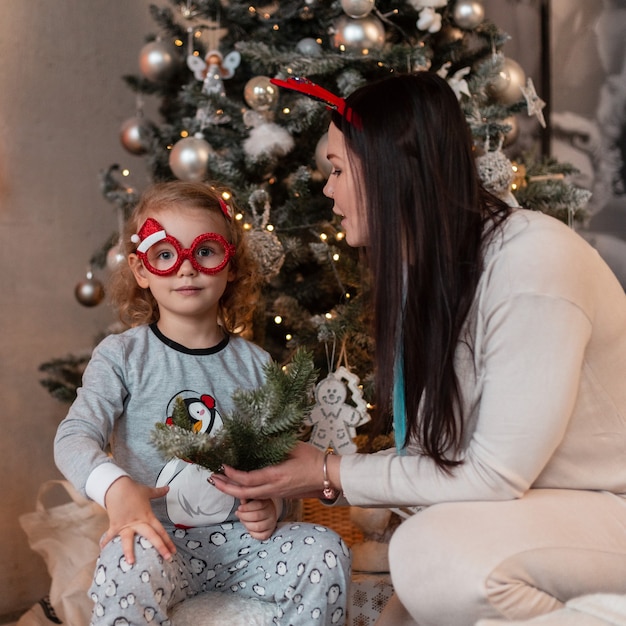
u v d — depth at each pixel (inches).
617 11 110.7
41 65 99.7
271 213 82.0
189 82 91.4
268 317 85.1
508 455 45.1
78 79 103.0
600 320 46.9
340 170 53.0
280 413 50.1
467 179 49.2
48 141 100.6
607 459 48.0
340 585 54.1
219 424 59.7
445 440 48.7
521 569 42.6
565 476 48.1
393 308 49.9
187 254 61.0
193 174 79.2
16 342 98.0
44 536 78.2
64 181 102.1
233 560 56.7
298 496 51.8
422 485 47.6
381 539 75.0
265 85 78.8
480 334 47.7
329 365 74.8
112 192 90.9
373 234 49.8
